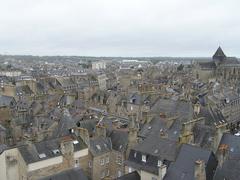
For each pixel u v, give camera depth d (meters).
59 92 141.25
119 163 60.88
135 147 54.78
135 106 101.19
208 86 152.62
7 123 76.62
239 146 51.25
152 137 55.44
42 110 96.00
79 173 45.75
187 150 46.50
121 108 104.31
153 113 81.19
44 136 67.88
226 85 163.38
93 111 102.56
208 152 44.88
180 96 111.12
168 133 66.00
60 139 58.56
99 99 117.56
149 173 49.84
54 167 54.66
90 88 142.88
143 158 52.34
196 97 114.31
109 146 62.75
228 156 44.19
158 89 131.88
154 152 51.62
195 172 40.22
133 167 52.62
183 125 61.72
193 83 171.50
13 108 97.69
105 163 61.53
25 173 51.78
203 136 60.12
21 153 52.50
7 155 52.00
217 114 84.00
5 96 109.75
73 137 60.03
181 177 43.28
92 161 59.19
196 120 66.75
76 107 106.00
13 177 53.09
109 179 50.41
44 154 54.12
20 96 123.62
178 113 80.94
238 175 39.59
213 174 43.41
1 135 68.38
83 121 74.31
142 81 174.50
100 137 63.38
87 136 59.69
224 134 54.94
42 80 172.38
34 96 122.56
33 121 84.25
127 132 63.62
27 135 72.12
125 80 174.38
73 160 57.31
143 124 75.12
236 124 118.75
